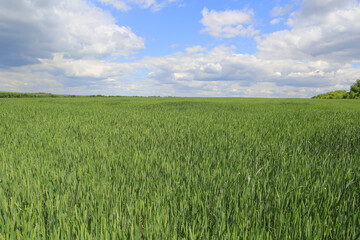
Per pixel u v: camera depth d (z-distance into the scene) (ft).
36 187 6.30
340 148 11.38
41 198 5.64
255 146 11.46
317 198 5.73
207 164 8.56
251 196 5.90
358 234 4.43
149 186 6.84
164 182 7.08
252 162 8.99
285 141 12.72
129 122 21.25
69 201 5.73
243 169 7.84
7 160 9.23
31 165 8.20
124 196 6.07
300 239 4.39
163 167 8.25
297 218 4.81
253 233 4.32
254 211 5.10
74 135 14.58
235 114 29.32
